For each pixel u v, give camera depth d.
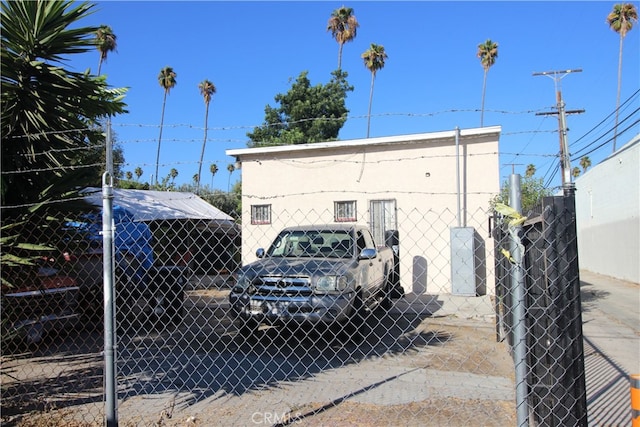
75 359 6.14
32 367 5.50
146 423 4.16
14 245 4.59
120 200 12.38
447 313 9.67
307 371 5.79
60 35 4.94
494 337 7.59
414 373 5.69
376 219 13.84
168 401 4.72
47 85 4.97
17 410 4.43
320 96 27.86
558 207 3.08
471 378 5.47
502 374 5.61
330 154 14.38
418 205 13.47
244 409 4.52
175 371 5.79
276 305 6.59
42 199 4.84
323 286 6.53
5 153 4.93
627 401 4.83
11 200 4.94
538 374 3.56
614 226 21.72
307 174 14.55
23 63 4.88
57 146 5.13
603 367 6.17
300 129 27.78
